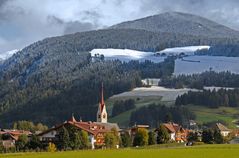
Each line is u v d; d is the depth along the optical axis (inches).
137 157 5506.9
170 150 6870.1
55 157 5674.2
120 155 5861.2
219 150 6633.9
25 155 6269.7
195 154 5851.4
